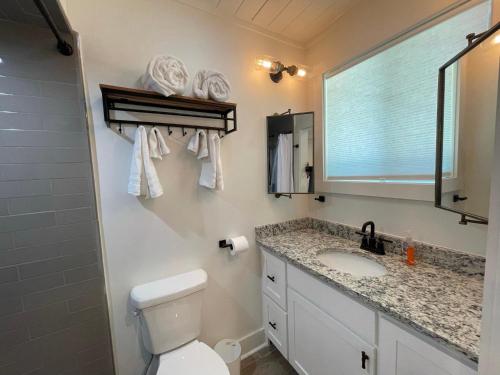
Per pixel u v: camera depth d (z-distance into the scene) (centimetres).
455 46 104
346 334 104
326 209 179
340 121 165
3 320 98
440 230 114
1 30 92
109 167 115
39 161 100
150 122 123
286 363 161
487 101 85
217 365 112
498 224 41
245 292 166
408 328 80
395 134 132
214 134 138
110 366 121
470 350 63
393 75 131
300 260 128
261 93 163
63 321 109
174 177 133
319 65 173
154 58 107
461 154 95
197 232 143
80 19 106
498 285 42
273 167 168
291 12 144
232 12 142
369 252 137
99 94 111
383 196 137
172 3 127
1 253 96
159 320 118
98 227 114
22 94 96
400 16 123
